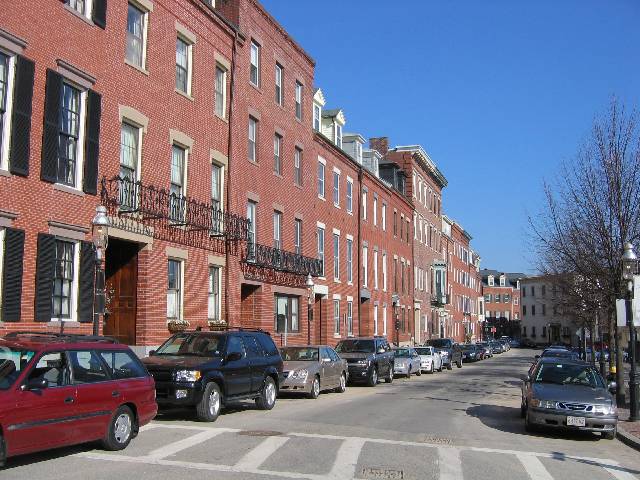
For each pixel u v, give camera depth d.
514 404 20.38
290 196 29.77
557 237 25.52
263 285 26.41
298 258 28.95
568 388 14.45
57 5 15.46
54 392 8.95
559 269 34.47
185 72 21.42
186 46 21.53
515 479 9.32
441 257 68.62
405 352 34.25
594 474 10.02
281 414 15.57
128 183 17.56
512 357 72.12
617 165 21.53
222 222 22.62
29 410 8.45
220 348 14.73
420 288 57.19
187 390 13.27
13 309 13.70
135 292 18.45
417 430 13.77
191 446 10.82
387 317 46.00
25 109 14.23
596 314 32.28
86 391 9.51
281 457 10.12
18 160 14.00
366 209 42.47
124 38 18.06
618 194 21.41
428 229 61.91
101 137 16.89
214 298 22.73
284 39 29.58
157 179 19.30
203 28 22.31
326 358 21.50
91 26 16.67
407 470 9.55
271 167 27.92
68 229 15.38
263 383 16.16
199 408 13.47
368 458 10.31
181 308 20.25
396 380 31.36
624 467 10.73
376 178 43.78
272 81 28.28
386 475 9.15
